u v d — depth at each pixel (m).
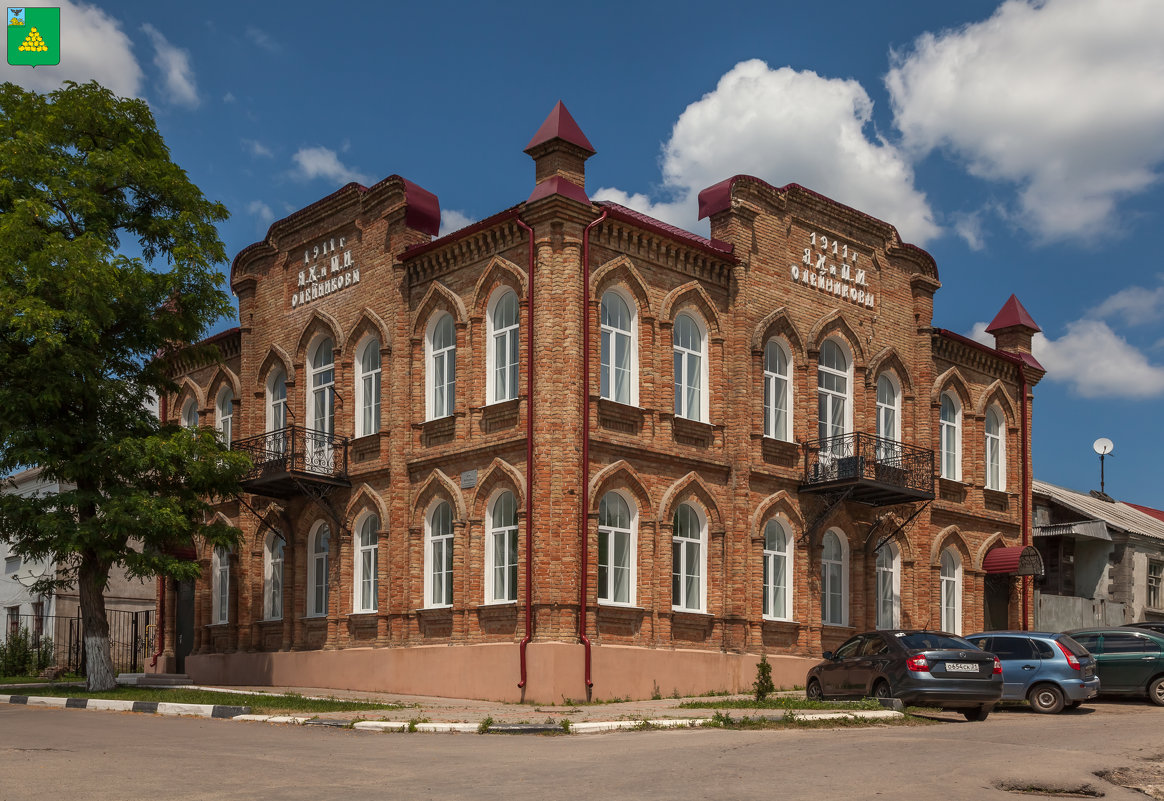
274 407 31.89
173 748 13.89
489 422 24.67
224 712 19.16
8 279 23.66
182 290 25.98
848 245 30.16
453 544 24.92
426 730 16.53
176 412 36.59
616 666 22.95
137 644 38.66
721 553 25.69
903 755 13.36
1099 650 23.11
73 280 23.30
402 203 27.55
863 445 28.95
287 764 12.39
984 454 34.34
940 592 32.00
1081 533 37.00
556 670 22.02
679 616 24.83
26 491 45.56
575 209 23.72
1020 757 13.41
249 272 32.91
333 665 27.50
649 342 25.09
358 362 28.78
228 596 32.44
